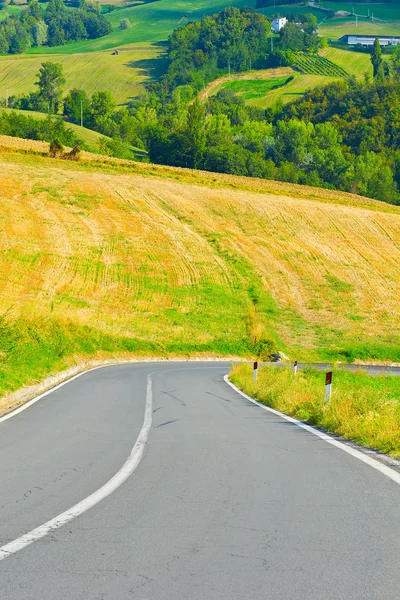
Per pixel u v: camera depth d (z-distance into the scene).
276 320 70.81
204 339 62.53
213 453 13.34
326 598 5.80
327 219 106.38
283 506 9.10
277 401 22.92
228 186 126.75
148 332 62.09
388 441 13.67
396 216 112.31
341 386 30.58
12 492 9.92
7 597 5.78
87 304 67.00
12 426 17.70
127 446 14.25
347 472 11.44
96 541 7.43
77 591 5.93
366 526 8.12
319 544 7.36
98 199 100.44
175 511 8.80
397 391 30.67
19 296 65.81
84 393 27.75
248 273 83.00
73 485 10.40
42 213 91.75
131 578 6.25
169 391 28.94
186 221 98.06
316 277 84.19
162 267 80.75
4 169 109.44
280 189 136.25
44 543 7.34
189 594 5.87
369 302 77.62
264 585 6.09
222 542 7.41
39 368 34.19
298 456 13.02
